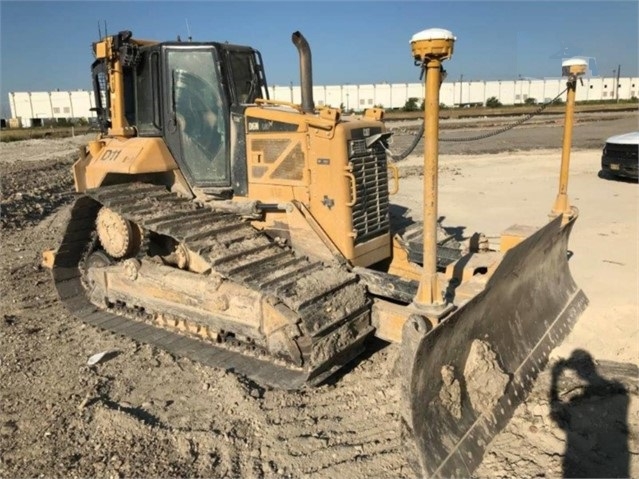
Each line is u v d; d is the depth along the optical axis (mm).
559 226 5906
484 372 4297
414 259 5801
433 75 3580
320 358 4465
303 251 5398
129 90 6414
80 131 41438
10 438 4340
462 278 5176
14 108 68125
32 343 5980
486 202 12828
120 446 4184
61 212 12695
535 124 37531
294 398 4809
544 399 4672
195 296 5582
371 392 4852
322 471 3918
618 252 8469
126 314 6570
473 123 38969
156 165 5922
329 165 5211
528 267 5367
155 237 6492
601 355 5383
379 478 3846
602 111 48750
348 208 5219
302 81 5684
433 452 3711
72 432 4395
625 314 6184
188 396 4875
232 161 5859
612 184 14500
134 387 5059
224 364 5211
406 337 3764
